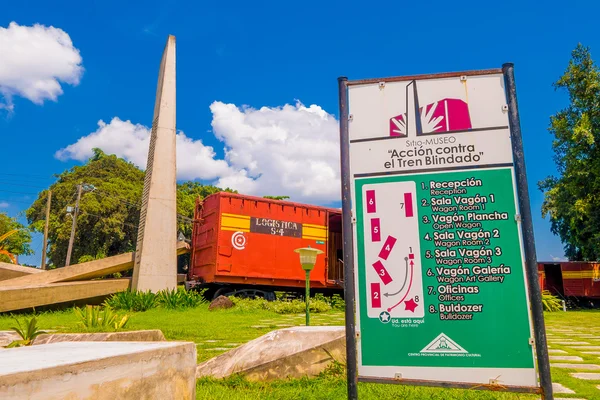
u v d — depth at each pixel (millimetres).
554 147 26047
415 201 3117
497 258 2936
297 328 5090
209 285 17641
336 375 4363
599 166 23562
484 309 2887
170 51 18125
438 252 3020
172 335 8586
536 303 2781
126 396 2158
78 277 16703
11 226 35969
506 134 3088
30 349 2531
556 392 4109
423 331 2936
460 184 3078
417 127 3207
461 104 3178
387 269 3055
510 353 2801
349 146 3273
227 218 16859
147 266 15977
